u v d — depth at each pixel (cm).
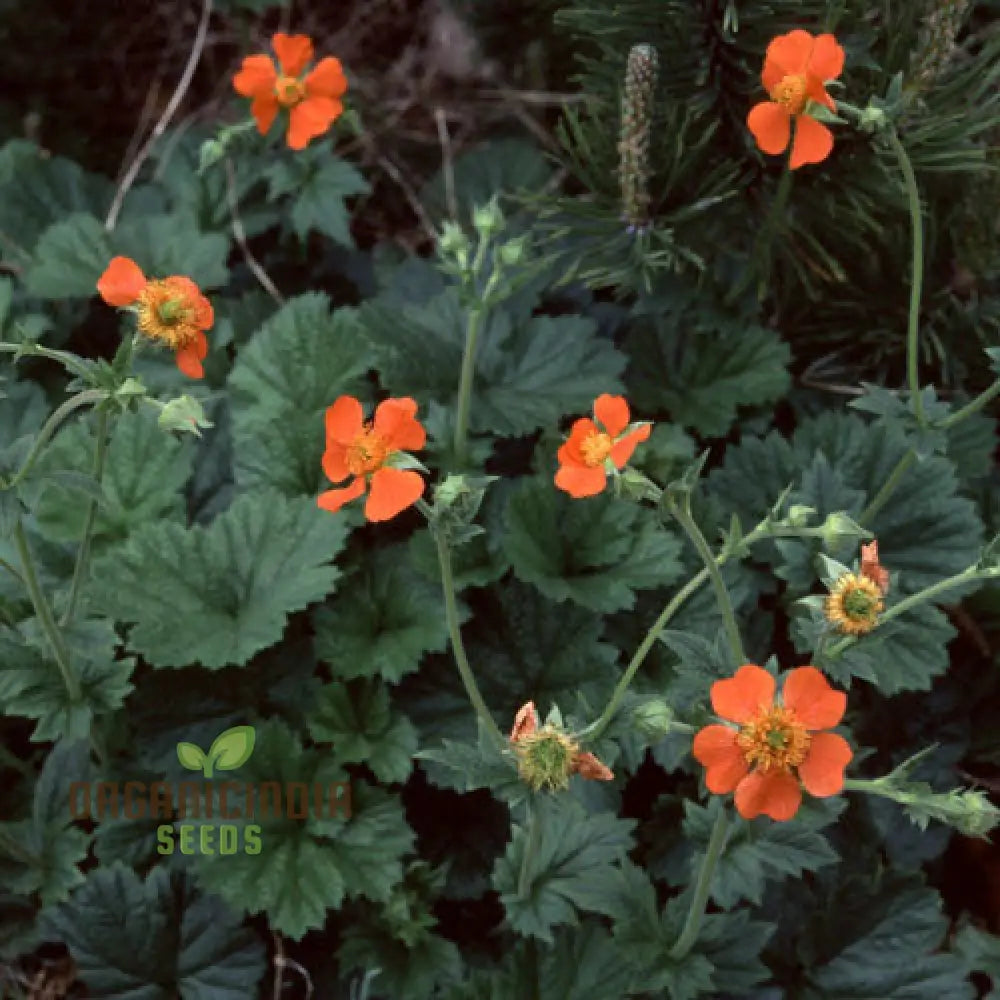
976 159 85
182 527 84
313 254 97
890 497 87
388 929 82
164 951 82
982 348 88
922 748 86
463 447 86
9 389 90
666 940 79
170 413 72
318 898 81
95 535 86
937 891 82
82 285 92
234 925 82
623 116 84
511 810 82
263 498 85
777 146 74
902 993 81
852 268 90
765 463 88
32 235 96
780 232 87
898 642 83
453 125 100
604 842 79
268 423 88
